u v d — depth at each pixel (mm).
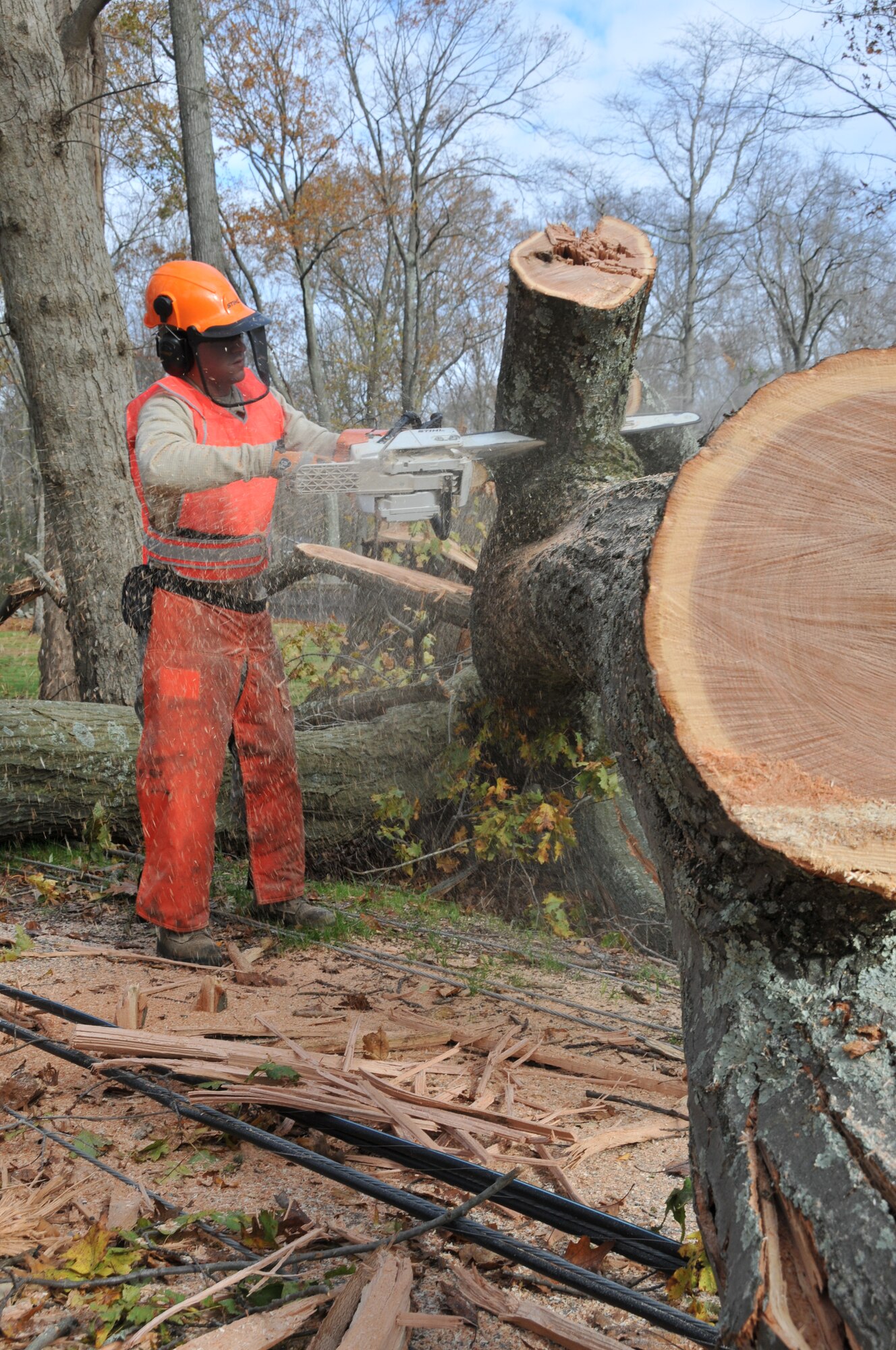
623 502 2869
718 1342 1276
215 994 2934
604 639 2219
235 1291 1646
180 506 3336
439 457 3318
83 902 4211
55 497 5832
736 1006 1593
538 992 3510
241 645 3551
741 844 1591
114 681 5840
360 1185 1887
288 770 3854
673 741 1636
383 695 5273
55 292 5660
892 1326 1086
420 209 28922
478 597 4258
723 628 1645
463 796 5008
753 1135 1416
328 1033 2738
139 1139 2166
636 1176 2146
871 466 1675
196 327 3209
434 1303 1664
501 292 31203
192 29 9234
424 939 4125
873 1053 1415
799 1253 1247
